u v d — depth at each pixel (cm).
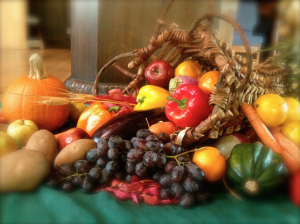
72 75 114
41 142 44
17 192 39
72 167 41
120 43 100
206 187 44
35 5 298
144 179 41
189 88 51
